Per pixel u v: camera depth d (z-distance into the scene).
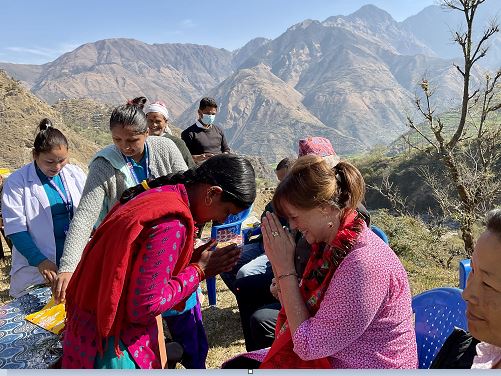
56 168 3.41
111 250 1.92
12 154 74.75
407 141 12.54
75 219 2.95
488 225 1.62
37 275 3.48
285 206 1.88
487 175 10.66
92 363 2.02
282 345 2.03
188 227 2.05
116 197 3.13
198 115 7.14
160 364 2.22
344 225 1.88
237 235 4.84
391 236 11.03
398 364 1.84
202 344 3.12
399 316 1.84
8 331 2.59
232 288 4.46
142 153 3.26
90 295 2.02
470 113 11.41
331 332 1.81
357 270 1.78
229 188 2.06
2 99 81.31
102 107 145.88
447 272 8.92
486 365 1.80
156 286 1.93
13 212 3.38
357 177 1.88
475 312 1.64
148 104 5.08
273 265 2.03
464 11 10.21
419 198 47.06
